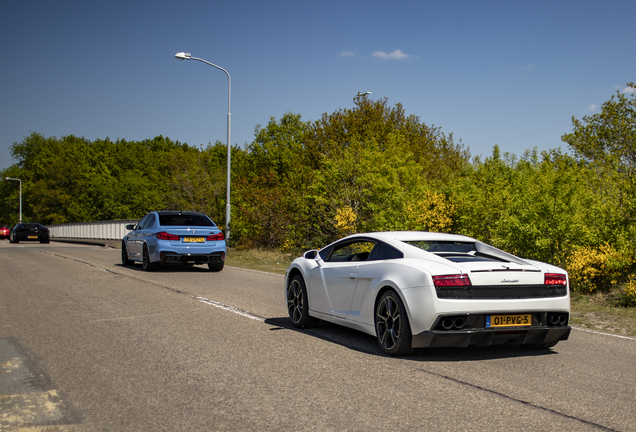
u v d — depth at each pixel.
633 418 3.60
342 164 18.69
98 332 6.47
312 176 20.66
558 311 5.24
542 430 3.38
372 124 27.06
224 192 28.75
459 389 4.23
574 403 3.90
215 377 4.59
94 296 9.56
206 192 29.95
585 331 6.77
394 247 5.74
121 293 9.98
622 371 4.82
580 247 9.87
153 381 4.48
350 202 17.83
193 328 6.75
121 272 14.10
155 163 87.25
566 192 10.80
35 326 6.84
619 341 6.16
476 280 4.95
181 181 31.31
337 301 6.22
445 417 3.61
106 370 4.82
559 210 10.48
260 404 3.89
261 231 22.09
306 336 6.34
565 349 5.73
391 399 3.99
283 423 3.51
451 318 4.91
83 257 19.98
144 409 3.79
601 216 10.25
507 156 16.36
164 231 13.90
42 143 93.06
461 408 3.79
